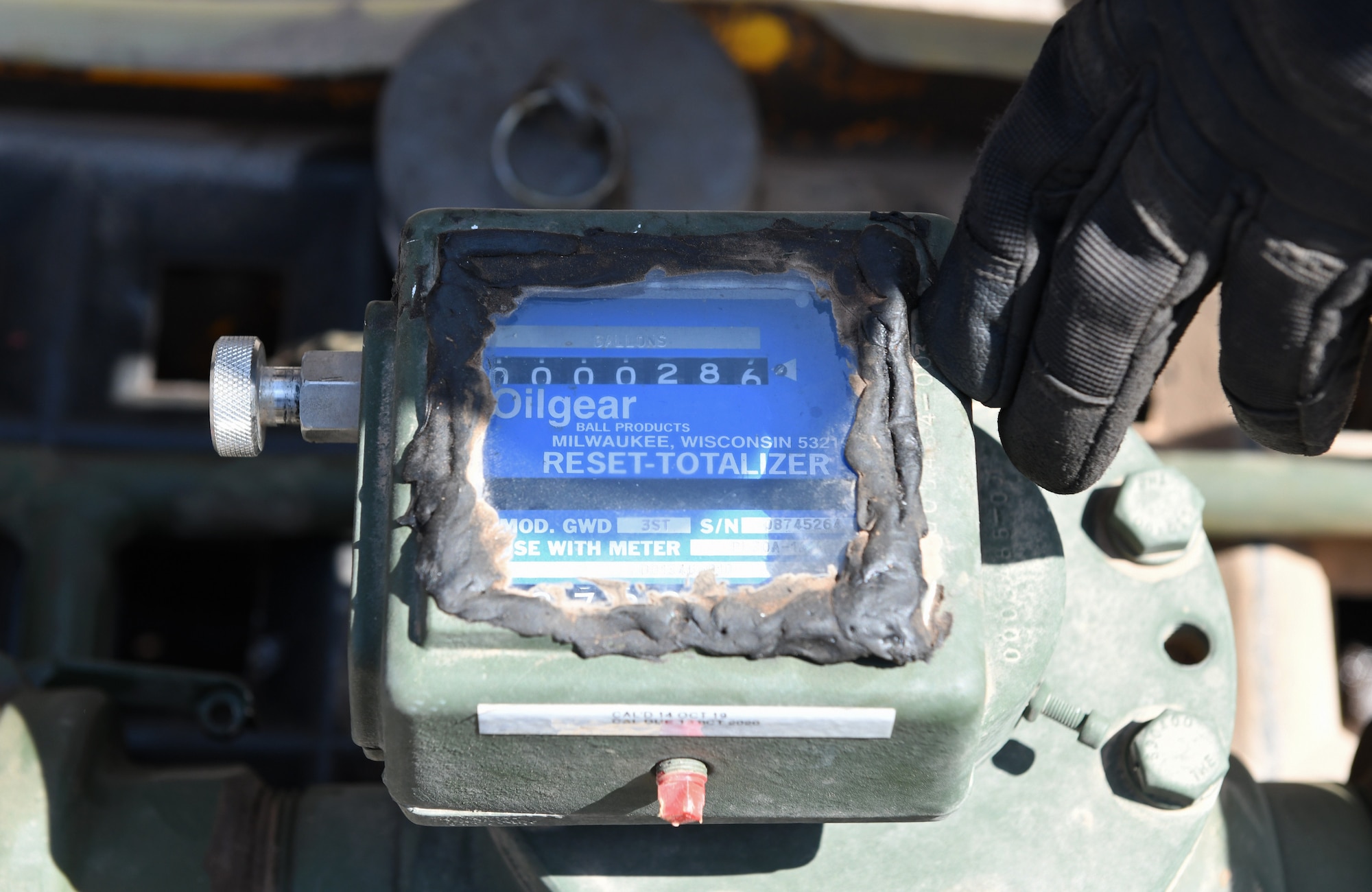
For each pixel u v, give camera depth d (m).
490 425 0.79
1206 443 1.82
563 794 0.80
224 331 1.95
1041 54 0.83
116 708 1.18
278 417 0.89
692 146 1.77
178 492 1.77
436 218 0.85
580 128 1.76
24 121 1.96
